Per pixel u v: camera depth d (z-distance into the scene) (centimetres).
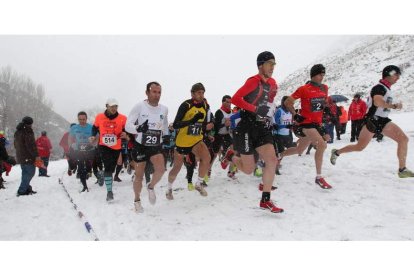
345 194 515
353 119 1080
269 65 454
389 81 547
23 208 598
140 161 512
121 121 630
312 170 676
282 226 416
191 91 545
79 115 743
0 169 905
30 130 729
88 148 739
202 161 563
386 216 420
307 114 550
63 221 499
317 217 437
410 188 512
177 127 530
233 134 480
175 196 608
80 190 756
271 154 448
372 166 657
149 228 446
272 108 468
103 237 420
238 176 718
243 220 448
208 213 493
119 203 597
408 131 1080
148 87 512
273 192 565
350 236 370
